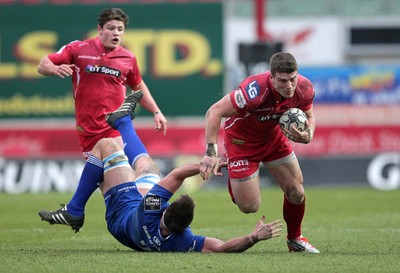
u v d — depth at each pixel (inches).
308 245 1392.7
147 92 1658.5
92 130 1619.1
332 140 3388.3
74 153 3312.0
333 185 3346.5
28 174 3248.0
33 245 1524.4
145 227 1290.6
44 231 1808.6
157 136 3319.4
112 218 1341.0
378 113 3442.4
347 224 1968.5
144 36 3371.1
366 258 1269.7
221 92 3373.5
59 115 3346.5
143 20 3368.6
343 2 4387.3
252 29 4173.2
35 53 3361.2
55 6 3356.3
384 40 4475.9
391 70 3452.3
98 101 1606.8
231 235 1738.4
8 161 3240.7
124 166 1358.3
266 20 4293.8
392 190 3181.6
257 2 3257.9
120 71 1608.0
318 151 3380.9
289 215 1398.9
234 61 4168.3
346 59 4355.3
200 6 3366.1
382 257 1284.4
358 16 4377.5
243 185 1422.2
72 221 1405.0
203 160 1273.4
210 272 1120.2
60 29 3363.7
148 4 3368.6
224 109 1322.6
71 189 3262.8
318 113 3457.2
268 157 1407.5
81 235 1727.4
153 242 1296.8
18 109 3341.5
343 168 3351.4
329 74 3462.1
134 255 1278.3
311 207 2468.0
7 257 1286.9
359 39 4377.5
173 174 1286.9
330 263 1207.6
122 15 1595.7
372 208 2437.3
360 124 3430.1
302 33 4303.6
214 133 1311.5
